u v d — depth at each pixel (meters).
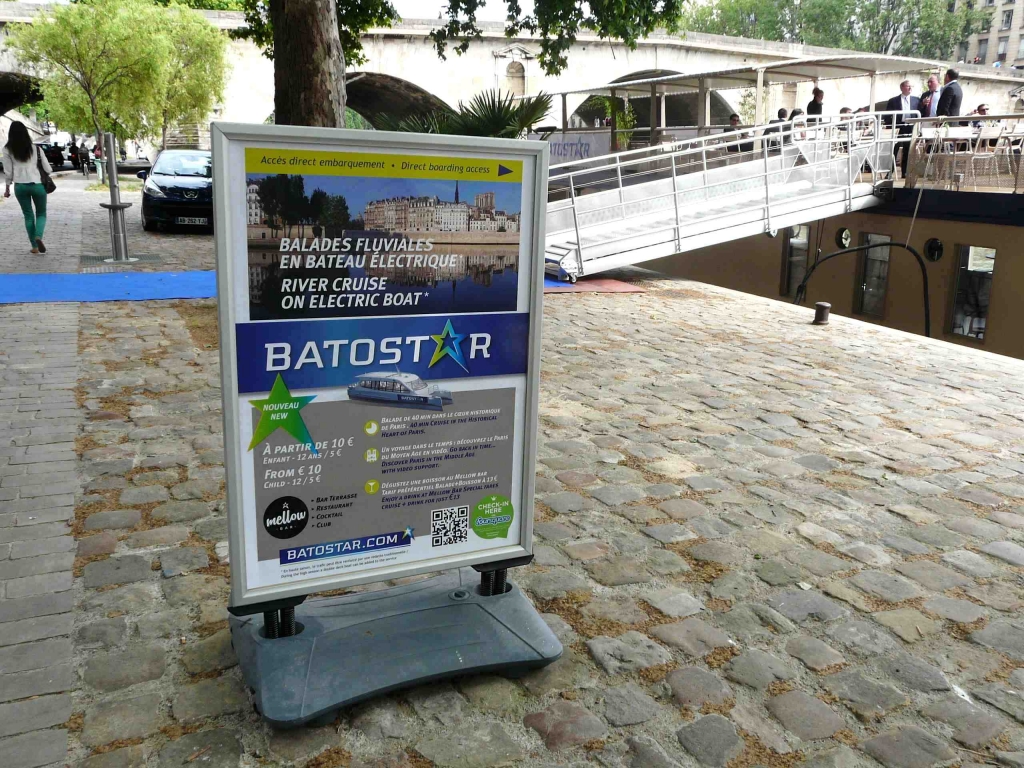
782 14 95.75
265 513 2.59
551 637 2.91
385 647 2.76
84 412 5.46
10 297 9.27
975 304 14.40
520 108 10.52
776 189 15.05
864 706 2.73
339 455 2.66
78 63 26.47
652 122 19.19
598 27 13.52
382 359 2.65
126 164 43.38
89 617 3.10
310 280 2.51
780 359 7.69
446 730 2.55
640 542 3.89
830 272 17.09
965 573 3.66
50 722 2.52
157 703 2.62
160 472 4.50
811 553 3.82
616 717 2.64
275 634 2.76
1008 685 2.86
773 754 2.50
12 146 12.26
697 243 13.19
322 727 2.54
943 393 6.63
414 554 2.84
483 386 2.83
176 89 30.53
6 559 3.51
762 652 3.02
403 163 2.55
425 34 31.80
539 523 4.08
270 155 2.38
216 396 5.86
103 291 9.80
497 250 2.74
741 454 5.12
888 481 4.73
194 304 9.22
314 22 7.55
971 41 97.62
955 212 14.34
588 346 8.05
